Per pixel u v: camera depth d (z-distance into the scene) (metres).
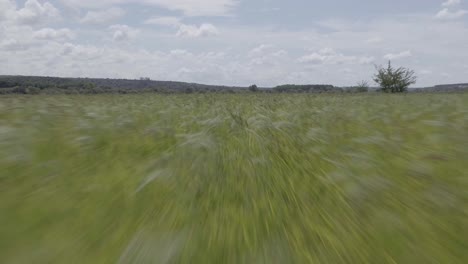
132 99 16.89
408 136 5.29
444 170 3.28
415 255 2.06
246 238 2.27
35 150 4.01
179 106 11.95
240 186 3.33
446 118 6.84
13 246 2.11
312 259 2.04
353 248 2.15
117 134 5.61
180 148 4.30
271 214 2.69
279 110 9.63
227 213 2.72
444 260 2.02
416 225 2.35
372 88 57.75
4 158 3.45
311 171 3.73
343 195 2.92
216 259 2.00
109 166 3.99
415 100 16.84
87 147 4.64
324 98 19.58
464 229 2.31
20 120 6.02
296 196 3.05
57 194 2.95
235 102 15.33
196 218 2.59
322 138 5.07
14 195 2.85
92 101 13.67
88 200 2.87
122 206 2.78
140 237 2.17
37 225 2.38
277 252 2.07
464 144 4.36
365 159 3.52
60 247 2.12
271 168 3.84
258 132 5.86
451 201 2.60
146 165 3.82
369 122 7.11
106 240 2.22
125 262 1.94
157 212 2.70
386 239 2.23
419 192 2.79
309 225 2.49
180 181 3.25
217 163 3.97
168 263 1.95
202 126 6.96
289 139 5.27
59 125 5.93
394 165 3.39
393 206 2.63
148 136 5.64
